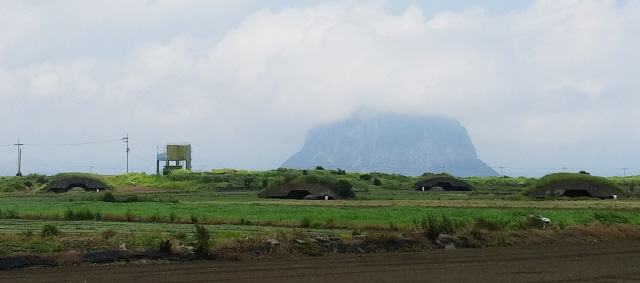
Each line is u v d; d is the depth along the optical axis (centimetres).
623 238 4316
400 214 6041
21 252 2862
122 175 16312
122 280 2456
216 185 14950
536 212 6150
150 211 6575
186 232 4306
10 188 14262
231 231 4328
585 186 10338
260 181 15538
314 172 16900
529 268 2852
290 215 5959
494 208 7131
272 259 3128
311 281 2461
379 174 17325
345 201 9400
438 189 14712
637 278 2595
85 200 9562
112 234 3544
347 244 3450
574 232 4253
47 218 5872
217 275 2589
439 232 3816
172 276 2556
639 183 15662
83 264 2855
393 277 2570
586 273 2714
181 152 18975
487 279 2538
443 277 2580
